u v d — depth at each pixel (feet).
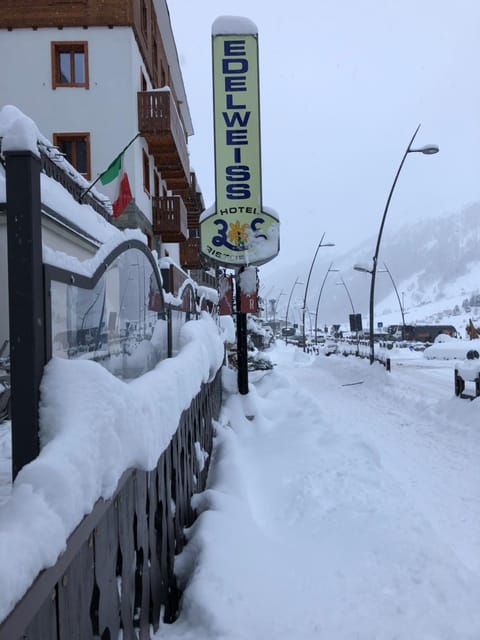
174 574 11.02
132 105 58.29
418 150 67.15
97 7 57.88
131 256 11.21
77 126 57.98
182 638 8.89
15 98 57.77
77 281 7.42
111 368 9.68
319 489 16.93
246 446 22.84
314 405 29.58
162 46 80.07
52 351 6.57
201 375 15.48
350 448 21.31
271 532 14.15
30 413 5.98
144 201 62.59
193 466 14.82
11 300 5.98
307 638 9.05
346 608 10.22
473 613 10.20
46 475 4.89
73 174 34.94
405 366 94.84
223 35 32.45
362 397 49.60
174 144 64.90
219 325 51.85
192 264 100.32
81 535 5.27
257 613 9.61
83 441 5.64
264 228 32.60
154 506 9.19
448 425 33.14
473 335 202.39
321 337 291.38
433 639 9.21
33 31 57.88
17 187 5.94
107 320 9.43
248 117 32.65
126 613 7.15
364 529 13.87
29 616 4.10
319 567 11.90
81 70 59.31
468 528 16.24
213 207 32.71
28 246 5.95
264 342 166.61
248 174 32.68
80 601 5.43
